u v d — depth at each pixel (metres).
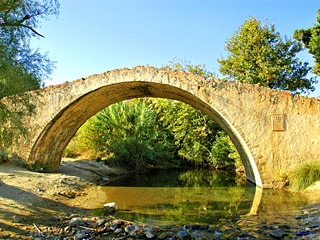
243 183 14.35
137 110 20.91
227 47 23.28
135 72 11.81
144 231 5.70
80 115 14.63
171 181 15.57
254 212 7.46
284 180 10.62
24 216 6.25
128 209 8.20
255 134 10.89
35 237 5.09
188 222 6.62
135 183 14.34
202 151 25.08
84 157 20.59
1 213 6.09
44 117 12.61
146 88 13.57
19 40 6.74
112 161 19.16
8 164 12.44
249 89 11.14
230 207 8.38
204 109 14.19
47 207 7.50
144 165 20.97
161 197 10.30
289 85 20.81
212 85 11.22
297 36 20.25
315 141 10.70
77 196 9.87
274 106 11.01
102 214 7.50
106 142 20.22
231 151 22.12
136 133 20.34
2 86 6.26
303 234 5.33
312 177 10.02
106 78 12.11
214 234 5.64
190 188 12.76
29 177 10.59
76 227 5.88
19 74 6.50
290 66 20.64
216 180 16.17
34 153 12.79
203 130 25.58
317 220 5.98
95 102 14.23
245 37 21.52
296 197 9.12
